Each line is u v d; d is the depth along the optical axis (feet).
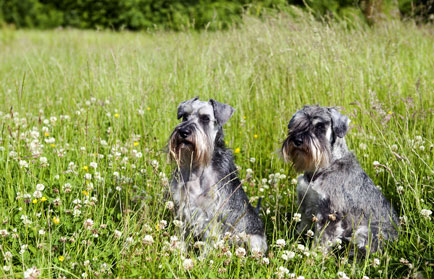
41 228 12.14
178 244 11.80
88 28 84.89
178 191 13.70
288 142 14.39
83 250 11.86
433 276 11.23
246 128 21.20
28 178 14.43
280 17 27.71
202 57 25.48
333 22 27.63
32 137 17.74
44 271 10.66
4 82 28.76
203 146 13.69
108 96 23.62
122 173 16.26
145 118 21.71
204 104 14.83
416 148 16.14
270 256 11.71
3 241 11.40
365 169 17.19
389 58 24.22
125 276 10.39
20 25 96.63
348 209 13.82
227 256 11.50
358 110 20.06
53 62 31.73
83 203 13.48
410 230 13.60
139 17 67.62
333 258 12.71
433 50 27.32
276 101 22.77
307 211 14.47
